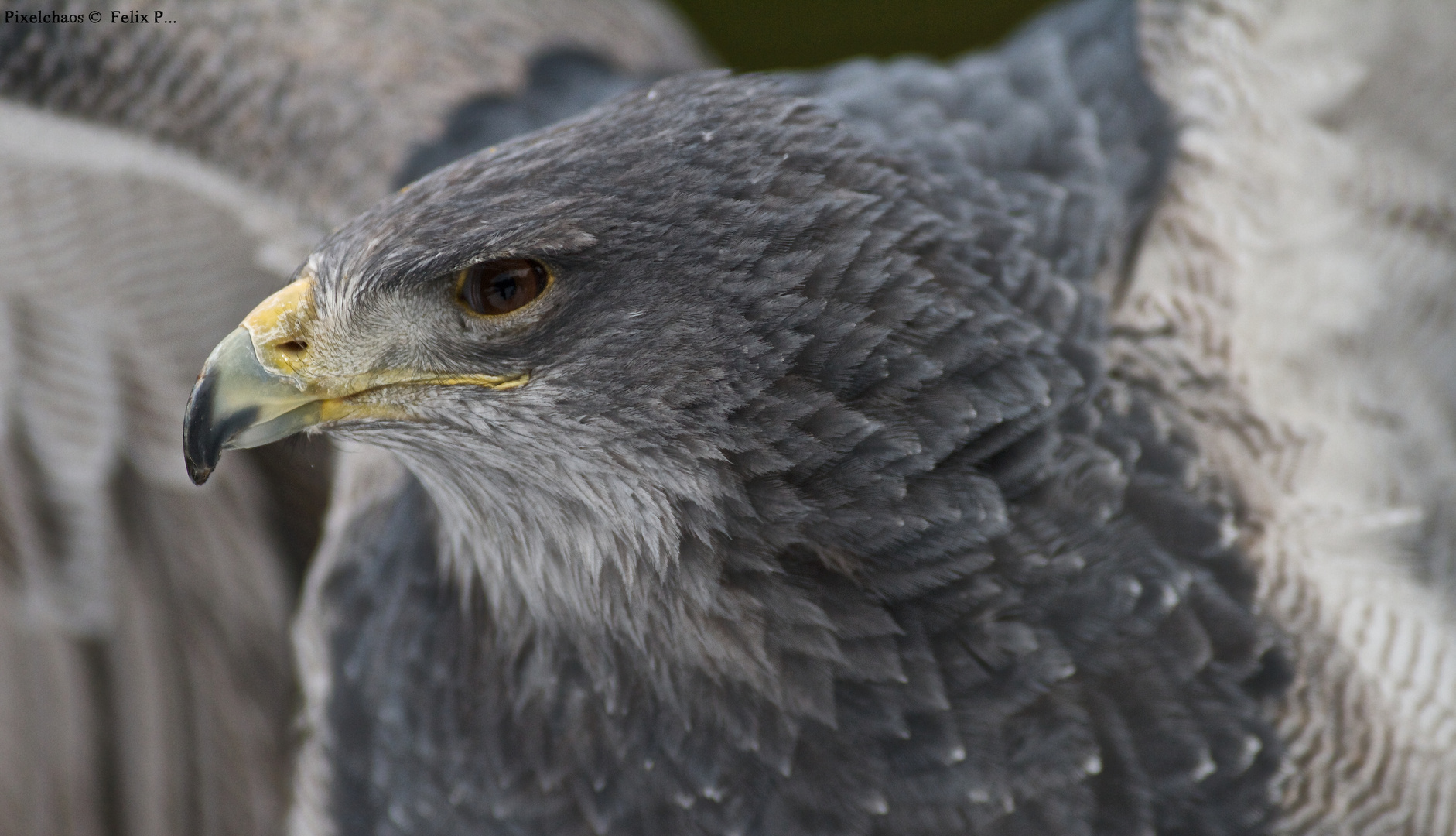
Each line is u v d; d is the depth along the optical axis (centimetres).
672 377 499
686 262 496
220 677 793
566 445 513
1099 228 584
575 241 492
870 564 511
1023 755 520
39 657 773
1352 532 569
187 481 794
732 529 509
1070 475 527
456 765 571
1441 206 641
